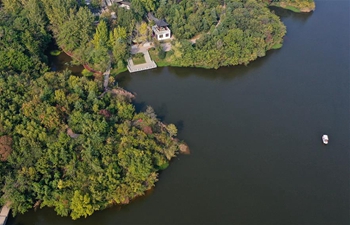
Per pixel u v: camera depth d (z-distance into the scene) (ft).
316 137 461.37
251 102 515.91
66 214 349.41
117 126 414.62
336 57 622.54
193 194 383.86
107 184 360.48
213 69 581.53
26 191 353.72
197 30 642.22
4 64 497.05
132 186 364.79
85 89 469.57
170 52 588.50
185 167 412.36
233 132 463.42
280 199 382.83
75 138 392.27
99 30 571.69
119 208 365.20
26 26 574.15
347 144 451.94
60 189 352.49
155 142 409.08
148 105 500.33
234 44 583.99
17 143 378.73
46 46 595.47
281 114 495.82
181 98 518.78
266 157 430.61
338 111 504.02
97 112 428.15
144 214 362.94
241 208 372.58
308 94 534.37
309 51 638.12
